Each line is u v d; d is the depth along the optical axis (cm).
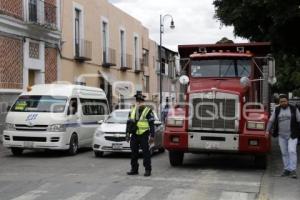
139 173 1258
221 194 986
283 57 2477
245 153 1316
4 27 2130
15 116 1664
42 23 2423
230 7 1983
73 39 2884
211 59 1456
